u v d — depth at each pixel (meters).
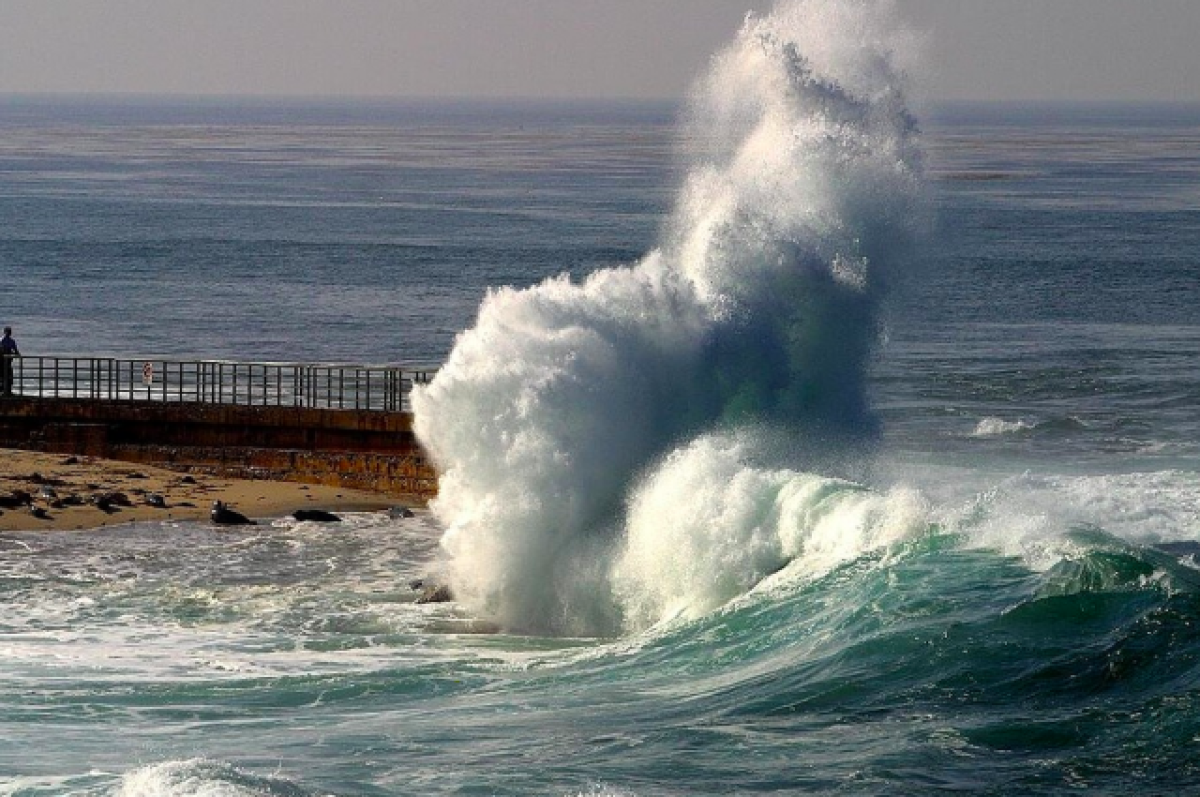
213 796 50.34
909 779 54.56
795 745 58.44
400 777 56.50
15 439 131.75
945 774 54.88
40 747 60.38
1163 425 155.50
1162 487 110.69
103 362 194.62
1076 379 183.50
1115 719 58.06
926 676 63.03
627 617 81.62
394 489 122.31
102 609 86.25
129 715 65.31
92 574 94.25
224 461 127.12
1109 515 97.81
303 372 166.75
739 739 59.47
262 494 118.50
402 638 80.06
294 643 79.06
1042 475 125.94
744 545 78.06
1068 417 157.88
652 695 66.06
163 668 73.50
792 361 106.69
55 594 89.38
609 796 53.62
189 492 117.56
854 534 75.69
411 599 88.94
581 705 65.44
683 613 78.56
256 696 68.38
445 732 62.00
